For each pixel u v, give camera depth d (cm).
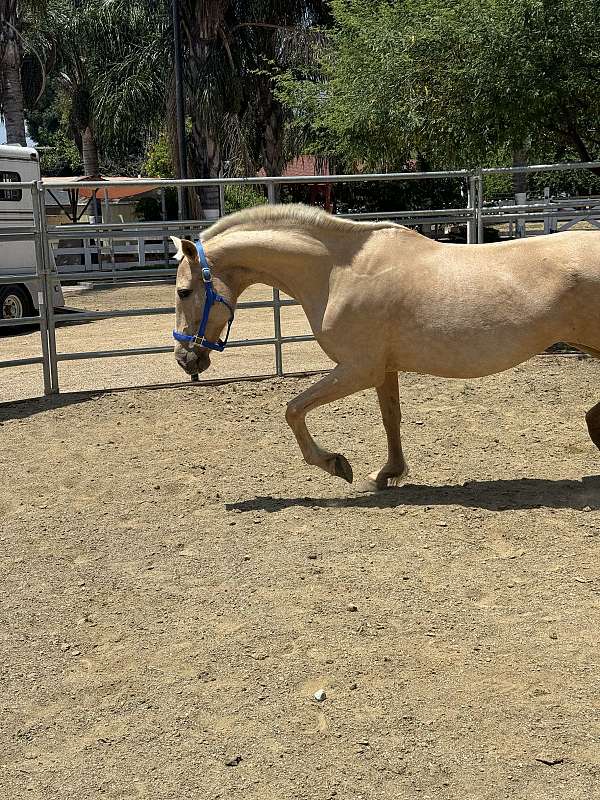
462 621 392
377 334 525
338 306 527
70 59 2675
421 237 538
